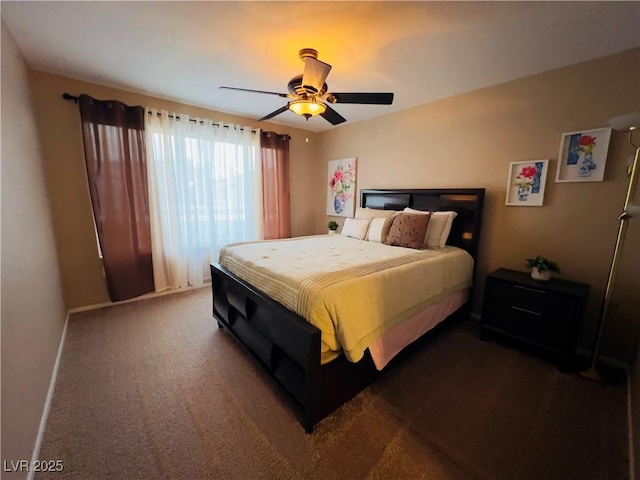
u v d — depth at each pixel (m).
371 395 1.69
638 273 1.90
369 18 1.59
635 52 1.85
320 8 1.51
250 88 2.77
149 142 3.00
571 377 1.88
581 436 1.40
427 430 1.44
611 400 1.66
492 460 1.28
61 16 1.62
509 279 2.20
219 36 1.82
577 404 1.62
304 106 1.94
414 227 2.65
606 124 1.99
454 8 1.49
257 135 3.84
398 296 1.79
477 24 1.63
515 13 1.53
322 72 1.68
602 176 2.01
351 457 1.29
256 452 1.30
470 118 2.71
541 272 2.15
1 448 0.98
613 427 1.46
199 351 2.15
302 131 4.45
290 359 1.56
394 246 2.71
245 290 1.89
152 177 3.05
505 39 1.79
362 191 3.78
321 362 1.41
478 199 2.60
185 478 1.18
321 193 4.66
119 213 2.86
